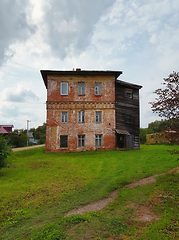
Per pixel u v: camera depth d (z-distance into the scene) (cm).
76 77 2238
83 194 807
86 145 2156
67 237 509
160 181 878
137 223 563
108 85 2267
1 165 1162
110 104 2245
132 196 751
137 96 2539
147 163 1320
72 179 1007
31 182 973
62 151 2111
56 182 964
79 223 578
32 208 689
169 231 507
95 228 547
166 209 625
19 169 1259
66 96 2206
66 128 2159
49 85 2203
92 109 2216
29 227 570
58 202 738
